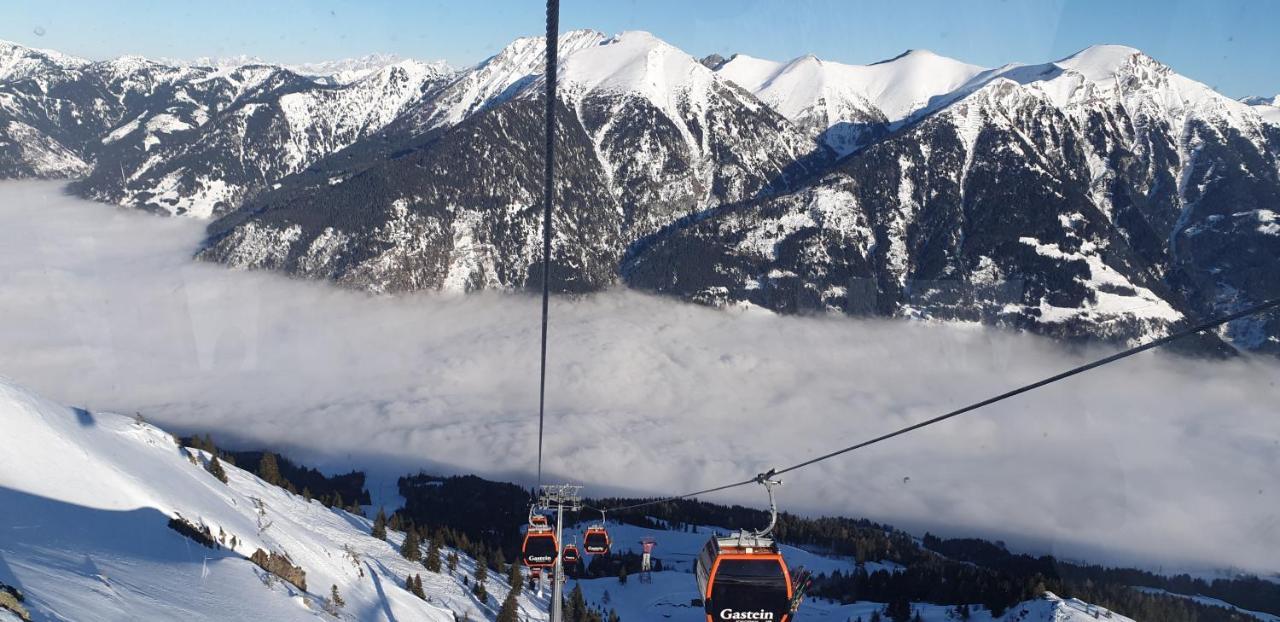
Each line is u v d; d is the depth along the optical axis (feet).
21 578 49.39
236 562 94.58
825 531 290.35
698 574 39.88
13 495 81.10
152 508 99.09
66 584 53.31
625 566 311.27
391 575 166.40
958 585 205.46
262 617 72.95
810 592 247.50
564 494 92.79
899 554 261.65
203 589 73.82
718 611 36.91
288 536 134.72
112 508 92.63
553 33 25.05
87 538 77.51
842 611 229.66
